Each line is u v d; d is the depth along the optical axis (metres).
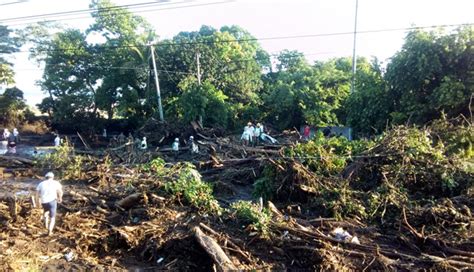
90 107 36.06
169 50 33.31
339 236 9.04
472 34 16.61
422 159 11.70
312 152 12.95
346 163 12.88
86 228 10.02
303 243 8.59
